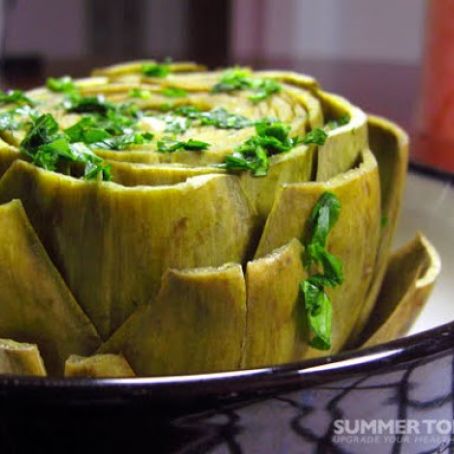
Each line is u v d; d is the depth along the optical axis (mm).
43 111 436
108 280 379
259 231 387
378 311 446
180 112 436
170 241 376
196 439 343
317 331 385
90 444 342
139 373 378
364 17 1268
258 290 375
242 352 379
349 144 411
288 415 345
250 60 874
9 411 338
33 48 1435
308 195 384
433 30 640
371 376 347
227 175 381
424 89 658
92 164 382
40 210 381
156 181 383
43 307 382
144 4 1425
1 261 378
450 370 359
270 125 405
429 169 502
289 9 1313
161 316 373
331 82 798
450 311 456
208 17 1388
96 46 1438
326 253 385
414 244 459
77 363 372
